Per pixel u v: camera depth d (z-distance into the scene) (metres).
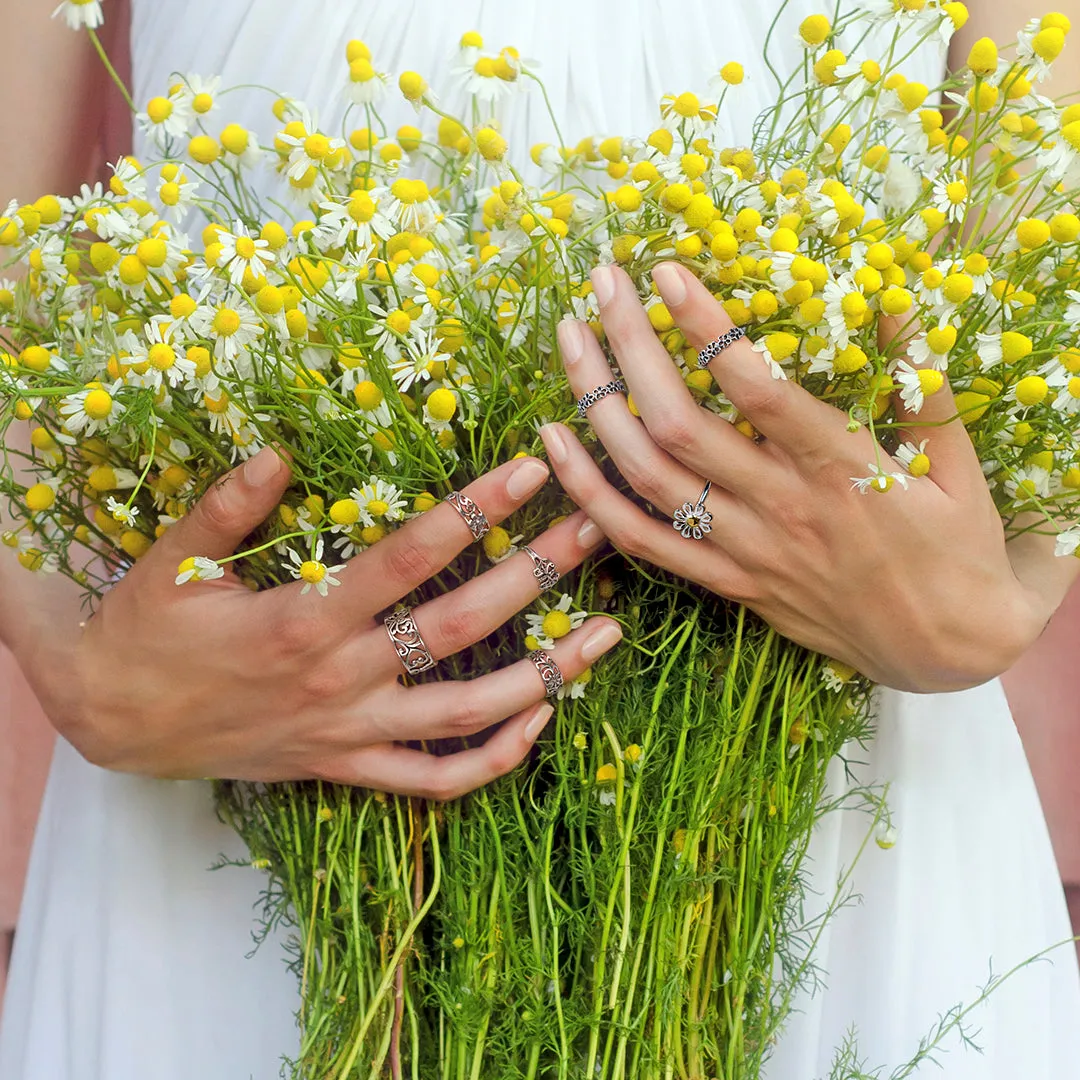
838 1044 1.08
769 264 0.92
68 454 1.00
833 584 0.97
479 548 0.99
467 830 1.00
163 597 0.99
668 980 0.97
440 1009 1.00
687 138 0.98
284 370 0.94
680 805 0.98
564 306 0.97
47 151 1.12
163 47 1.08
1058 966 1.10
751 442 0.95
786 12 1.05
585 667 0.98
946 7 0.96
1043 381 0.93
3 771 1.73
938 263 0.93
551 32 1.05
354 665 0.97
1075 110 0.94
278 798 1.02
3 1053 1.11
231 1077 1.08
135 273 0.93
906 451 0.96
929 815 1.07
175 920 1.08
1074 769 1.71
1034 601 1.01
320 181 0.98
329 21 1.05
